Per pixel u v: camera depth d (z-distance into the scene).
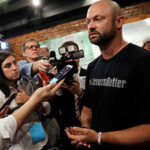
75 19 3.86
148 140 0.85
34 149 1.10
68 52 1.30
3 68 1.16
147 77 0.87
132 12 3.59
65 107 1.77
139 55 0.94
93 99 1.13
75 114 1.82
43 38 4.10
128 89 0.94
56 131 1.70
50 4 3.75
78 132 0.93
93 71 1.19
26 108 0.77
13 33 4.26
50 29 4.04
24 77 1.22
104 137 0.91
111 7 0.99
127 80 0.95
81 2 3.56
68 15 3.79
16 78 1.22
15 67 1.21
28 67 1.37
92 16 1.00
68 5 3.64
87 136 0.92
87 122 1.22
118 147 0.97
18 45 4.28
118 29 1.03
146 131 0.85
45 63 1.26
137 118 0.94
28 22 3.93
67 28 3.93
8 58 1.19
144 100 0.88
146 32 3.39
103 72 1.08
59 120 1.78
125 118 0.96
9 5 3.90
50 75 1.27
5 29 4.11
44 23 3.99
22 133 1.07
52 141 1.62
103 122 1.05
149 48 3.34
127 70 0.96
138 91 0.91
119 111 0.97
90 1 3.51
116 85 0.98
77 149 0.97
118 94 0.97
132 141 0.86
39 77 1.27
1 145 0.78
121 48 1.05
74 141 0.93
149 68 0.87
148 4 3.50
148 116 0.87
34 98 0.79
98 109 1.09
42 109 1.21
